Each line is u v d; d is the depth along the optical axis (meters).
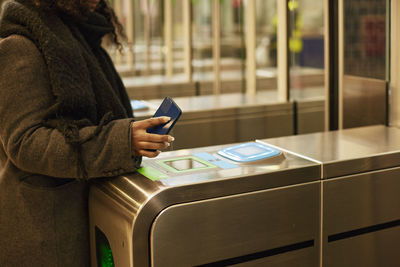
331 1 2.35
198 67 4.23
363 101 2.26
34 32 1.34
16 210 1.44
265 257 1.50
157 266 1.34
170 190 1.33
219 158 1.62
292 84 2.90
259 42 3.48
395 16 2.08
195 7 4.15
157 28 5.11
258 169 1.49
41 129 1.33
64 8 1.40
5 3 1.43
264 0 3.40
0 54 1.33
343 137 1.89
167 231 1.34
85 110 1.39
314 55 2.71
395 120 2.14
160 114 1.41
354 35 2.26
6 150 1.36
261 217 1.47
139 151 1.35
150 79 4.46
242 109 2.69
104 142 1.34
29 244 1.45
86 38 1.54
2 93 1.33
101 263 1.53
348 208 1.61
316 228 1.57
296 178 1.51
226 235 1.42
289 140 1.85
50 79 1.35
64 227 1.49
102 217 1.46
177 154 1.67
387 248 1.71
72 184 1.50
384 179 1.66
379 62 2.17
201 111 2.57
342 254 1.63
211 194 1.39
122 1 5.71
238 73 3.60
